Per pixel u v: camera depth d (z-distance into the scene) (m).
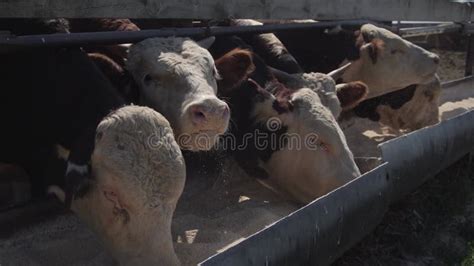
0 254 4.64
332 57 9.09
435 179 8.19
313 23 8.55
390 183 6.28
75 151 4.46
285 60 7.60
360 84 7.14
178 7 6.42
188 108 4.91
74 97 5.02
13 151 5.53
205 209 6.10
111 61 5.64
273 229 4.40
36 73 5.30
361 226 5.79
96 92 4.96
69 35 5.20
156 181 4.16
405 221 7.04
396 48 8.94
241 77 6.11
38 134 5.21
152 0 6.12
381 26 10.66
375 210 6.00
